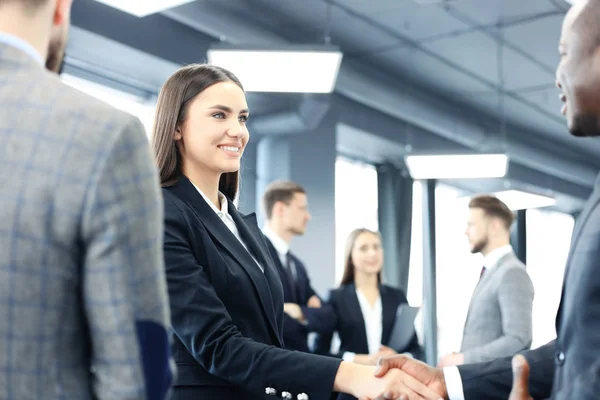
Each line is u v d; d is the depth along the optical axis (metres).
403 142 8.88
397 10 6.00
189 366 1.59
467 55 7.09
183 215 1.61
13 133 0.84
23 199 0.82
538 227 12.75
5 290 0.81
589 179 11.59
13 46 0.90
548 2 5.75
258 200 7.16
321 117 7.00
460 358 3.04
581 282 1.09
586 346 1.07
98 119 0.87
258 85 5.01
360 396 1.59
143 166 0.89
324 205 7.58
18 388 0.81
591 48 1.17
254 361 1.54
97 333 0.84
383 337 3.88
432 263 9.90
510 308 3.10
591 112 1.19
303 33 6.45
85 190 0.83
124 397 0.82
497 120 9.23
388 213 9.78
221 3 5.54
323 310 3.67
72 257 0.84
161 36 5.84
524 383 1.28
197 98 1.71
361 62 7.36
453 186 11.02
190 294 1.54
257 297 1.65
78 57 5.69
